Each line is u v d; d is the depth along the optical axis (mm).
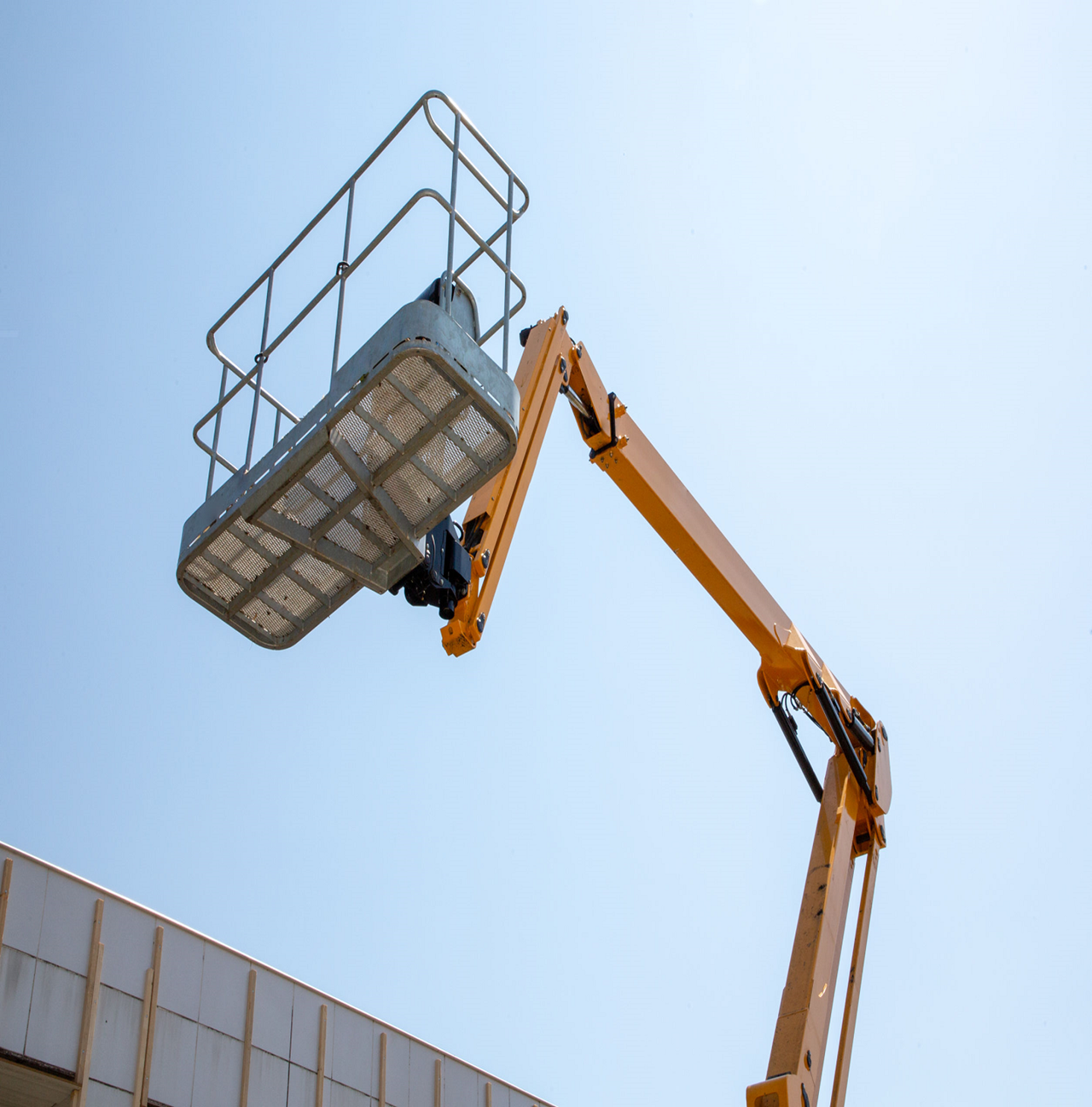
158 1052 17516
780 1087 11961
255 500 7352
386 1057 21609
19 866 16672
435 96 8289
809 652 15445
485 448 7465
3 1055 15539
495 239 8602
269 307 8859
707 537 14648
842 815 14500
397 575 8344
